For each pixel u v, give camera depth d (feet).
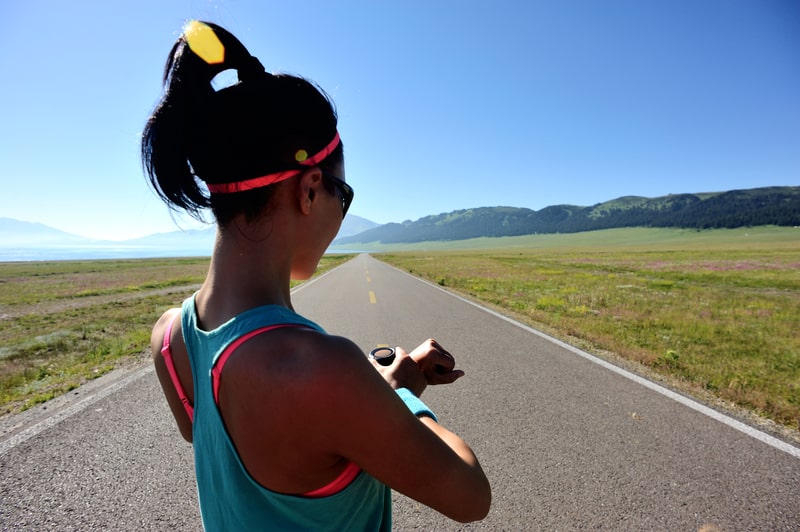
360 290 48.44
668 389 14.23
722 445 10.21
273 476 1.52
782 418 11.82
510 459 9.60
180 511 7.73
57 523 7.41
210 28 1.75
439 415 12.05
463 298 40.91
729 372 16.20
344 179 2.09
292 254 1.89
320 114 1.83
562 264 116.98
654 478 8.80
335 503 1.65
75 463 9.40
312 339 1.47
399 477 1.50
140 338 22.33
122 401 13.03
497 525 7.42
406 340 22.03
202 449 1.80
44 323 29.91
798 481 8.65
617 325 26.02
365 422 1.39
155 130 1.78
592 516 7.61
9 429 11.10
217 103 1.69
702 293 45.91
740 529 7.25
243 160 1.67
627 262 122.62
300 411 1.36
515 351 19.49
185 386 1.98
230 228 1.77
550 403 12.94
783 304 37.35
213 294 1.81
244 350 1.49
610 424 11.41
